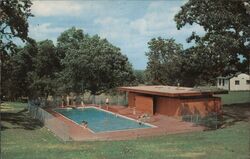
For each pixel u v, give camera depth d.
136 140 31.89
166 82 73.00
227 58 42.78
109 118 47.19
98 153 25.48
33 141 31.33
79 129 38.25
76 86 68.25
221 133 33.72
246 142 28.42
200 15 42.78
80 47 70.56
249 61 49.94
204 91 45.59
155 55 76.25
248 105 54.31
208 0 42.34
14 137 32.88
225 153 24.72
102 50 68.56
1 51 42.72
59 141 31.80
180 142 29.83
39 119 44.12
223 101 65.31
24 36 43.00
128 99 56.62
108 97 65.31
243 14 41.50
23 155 24.89
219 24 41.47
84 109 56.28
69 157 24.20
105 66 67.44
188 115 43.62
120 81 70.38
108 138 33.19
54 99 62.81
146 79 78.31
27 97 73.00
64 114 51.59
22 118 45.19
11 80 67.25
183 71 57.56
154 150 26.39
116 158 23.81
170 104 46.16
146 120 43.34
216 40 40.47
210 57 48.44
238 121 41.25
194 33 51.09
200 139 31.00
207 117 42.16
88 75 67.69
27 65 71.31
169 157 23.83
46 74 74.00
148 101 49.22
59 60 74.50
